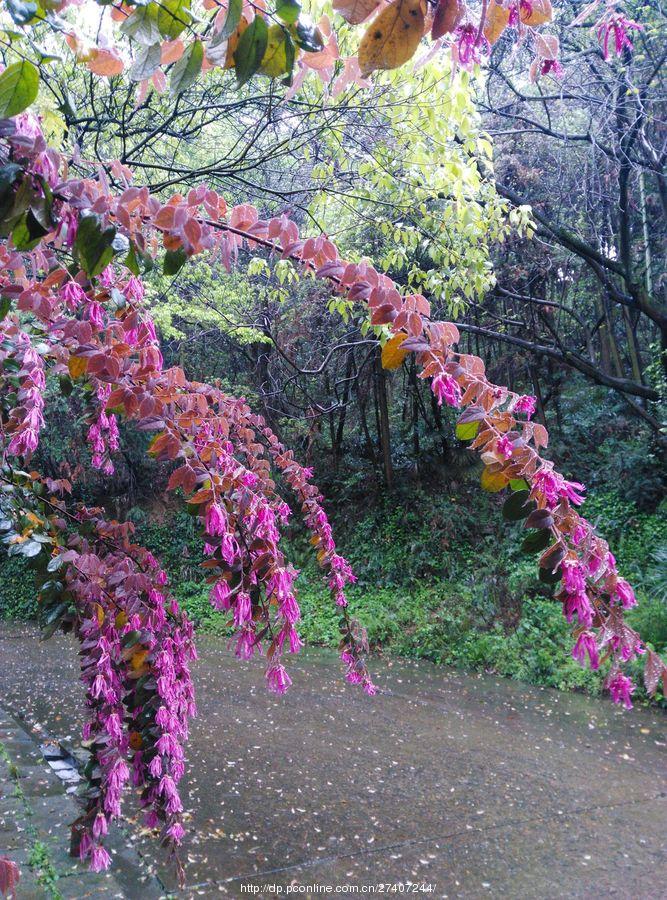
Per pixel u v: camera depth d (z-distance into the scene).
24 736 4.38
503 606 7.25
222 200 1.00
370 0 0.69
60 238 0.84
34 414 1.34
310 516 1.87
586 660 0.76
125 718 1.51
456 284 4.66
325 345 8.73
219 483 1.15
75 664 6.95
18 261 1.03
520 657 6.36
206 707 5.36
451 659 6.75
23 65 0.71
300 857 3.02
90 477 9.62
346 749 4.47
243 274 7.31
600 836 3.27
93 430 1.60
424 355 0.90
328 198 4.34
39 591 1.45
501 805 3.63
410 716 5.20
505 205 4.54
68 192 0.81
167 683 1.44
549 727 4.91
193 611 8.84
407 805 3.62
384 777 4.00
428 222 4.51
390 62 0.71
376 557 8.87
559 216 7.80
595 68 6.25
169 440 1.14
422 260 6.78
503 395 0.86
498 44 5.65
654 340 9.13
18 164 0.76
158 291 6.29
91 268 0.82
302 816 3.45
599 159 7.04
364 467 10.16
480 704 5.47
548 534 0.77
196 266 6.63
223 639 8.01
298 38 0.75
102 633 1.46
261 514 1.18
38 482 1.68
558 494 0.79
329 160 4.33
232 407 1.69
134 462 10.34
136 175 4.05
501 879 2.87
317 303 8.36
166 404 1.27
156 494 10.64
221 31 0.72
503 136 7.40
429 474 9.82
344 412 10.34
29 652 7.59
